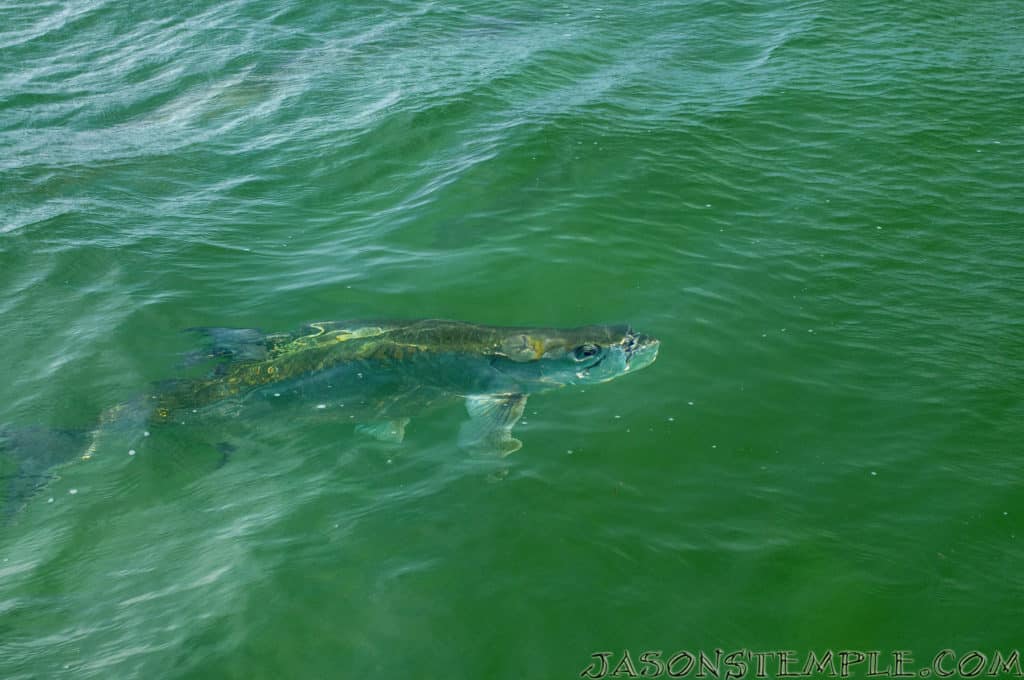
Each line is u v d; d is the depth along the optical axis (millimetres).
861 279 3977
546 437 3412
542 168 4547
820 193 4438
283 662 2945
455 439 3418
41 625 3031
